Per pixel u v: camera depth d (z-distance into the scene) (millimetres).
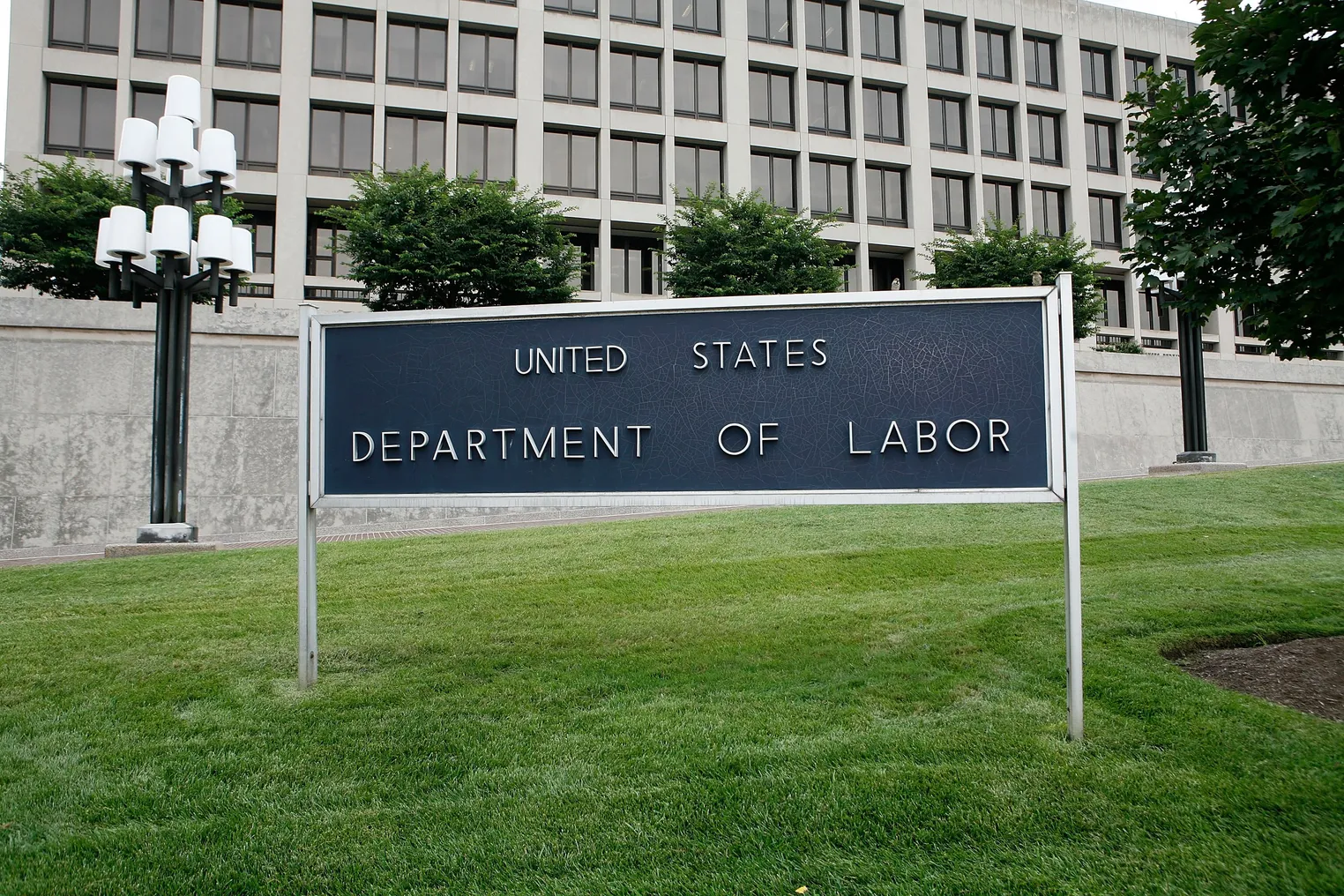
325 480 5164
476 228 22922
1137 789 3486
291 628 6578
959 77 38406
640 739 4191
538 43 32844
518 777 3805
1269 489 13922
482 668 5453
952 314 4500
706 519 12523
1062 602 6656
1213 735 3973
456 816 3461
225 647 6027
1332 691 4582
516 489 4949
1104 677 4832
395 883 3004
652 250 29344
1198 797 3406
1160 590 7004
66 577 9031
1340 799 3342
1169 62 41438
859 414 4570
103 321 16172
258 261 30375
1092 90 40844
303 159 29828
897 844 3164
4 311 15688
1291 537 10039
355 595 7883
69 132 28625
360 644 6098
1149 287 5648
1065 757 3820
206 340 16734
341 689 5078
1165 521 11523
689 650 5828
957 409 4441
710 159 35438
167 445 12242
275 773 3904
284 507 16734
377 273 22281
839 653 5648
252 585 8430
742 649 5820
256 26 30500
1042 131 40000
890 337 4574
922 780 3631
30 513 15492
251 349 16969
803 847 3156
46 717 4668
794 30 36656
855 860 3059
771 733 4234
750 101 36094
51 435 15773
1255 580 7301
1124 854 3045
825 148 36125
